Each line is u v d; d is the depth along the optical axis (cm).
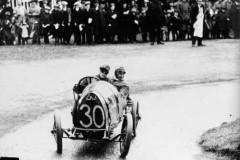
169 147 754
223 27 2011
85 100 709
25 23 2127
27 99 1102
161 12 1917
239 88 1086
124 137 718
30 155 738
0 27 2119
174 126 859
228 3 1995
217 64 1390
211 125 849
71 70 1402
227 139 747
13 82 1254
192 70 1338
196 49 1722
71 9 2095
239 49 1633
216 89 1106
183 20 2070
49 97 1105
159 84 1209
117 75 830
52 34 2092
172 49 1769
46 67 1468
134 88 1172
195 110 952
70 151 754
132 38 2056
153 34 1923
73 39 2336
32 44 2111
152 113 946
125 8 2023
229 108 940
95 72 1370
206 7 2022
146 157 718
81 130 716
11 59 1648
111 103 721
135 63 1486
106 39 2059
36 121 927
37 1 2292
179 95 1081
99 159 715
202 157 702
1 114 970
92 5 2136
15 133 854
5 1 2128
